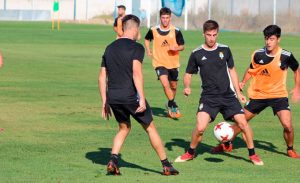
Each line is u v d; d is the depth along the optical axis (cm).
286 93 1858
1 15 14750
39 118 2430
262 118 2516
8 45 6272
